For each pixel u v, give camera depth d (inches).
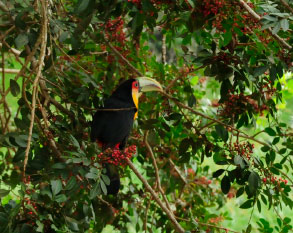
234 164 252.1
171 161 345.7
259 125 411.5
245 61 259.6
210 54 265.7
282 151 262.4
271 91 276.5
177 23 280.5
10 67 418.0
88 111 305.4
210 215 341.4
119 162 232.8
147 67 357.4
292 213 605.9
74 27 259.0
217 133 259.6
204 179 382.0
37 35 246.2
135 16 242.4
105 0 238.1
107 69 334.3
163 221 350.3
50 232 227.3
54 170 215.2
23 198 205.2
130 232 456.8
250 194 246.8
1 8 243.4
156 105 332.8
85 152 242.2
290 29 244.5
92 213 248.1
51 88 285.9
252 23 244.1
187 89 329.1
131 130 323.0
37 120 239.0
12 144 220.4
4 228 207.5
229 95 279.4
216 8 225.8
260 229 295.7
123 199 340.2
